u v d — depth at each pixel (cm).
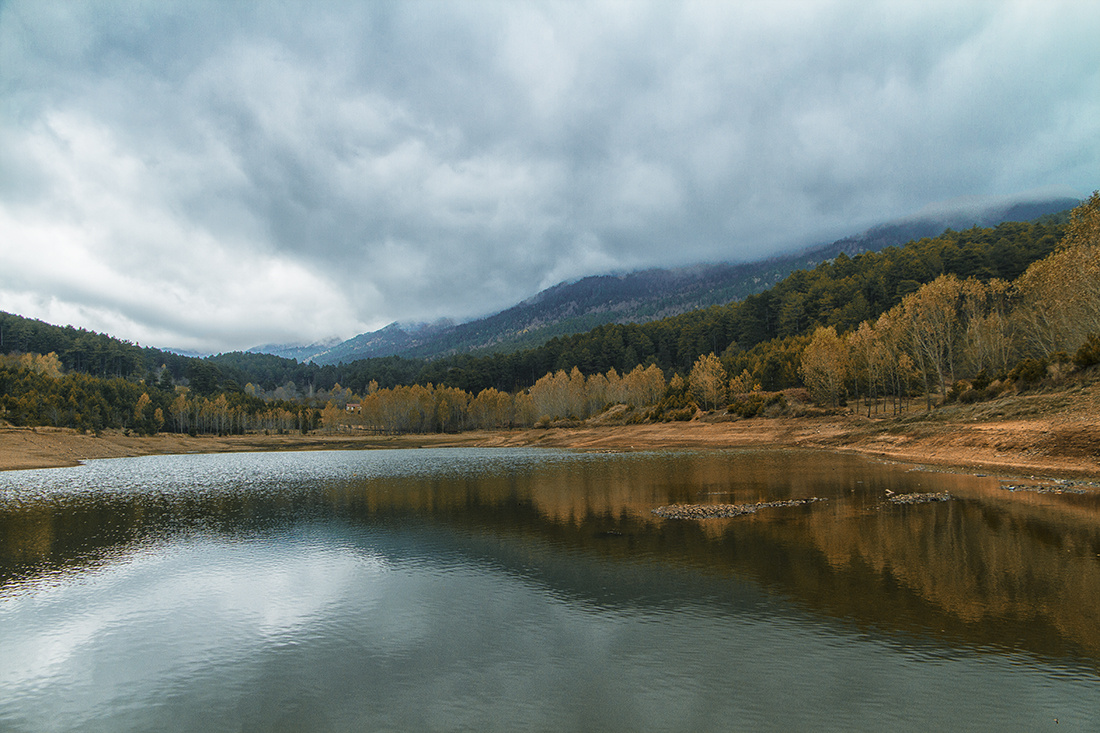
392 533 3122
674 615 1752
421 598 2009
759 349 15338
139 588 2225
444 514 3659
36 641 1727
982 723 1138
